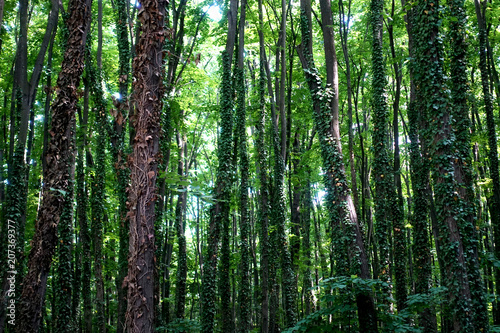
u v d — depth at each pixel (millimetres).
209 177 35656
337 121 13797
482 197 22797
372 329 11078
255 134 22766
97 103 18469
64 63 10016
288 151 22156
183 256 23938
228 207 18094
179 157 26672
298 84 27328
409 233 25375
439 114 10688
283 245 18562
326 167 13641
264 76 20234
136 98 7117
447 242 10320
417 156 16578
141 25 7305
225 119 18156
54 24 16453
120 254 17422
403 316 11453
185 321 16250
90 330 19094
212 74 29391
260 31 20469
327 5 14438
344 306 11164
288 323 17797
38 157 21328
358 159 23344
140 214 6770
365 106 25109
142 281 6570
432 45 10922
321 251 26500
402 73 22828
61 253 16172
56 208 9648
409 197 26203
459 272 10070
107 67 23562
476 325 10203
